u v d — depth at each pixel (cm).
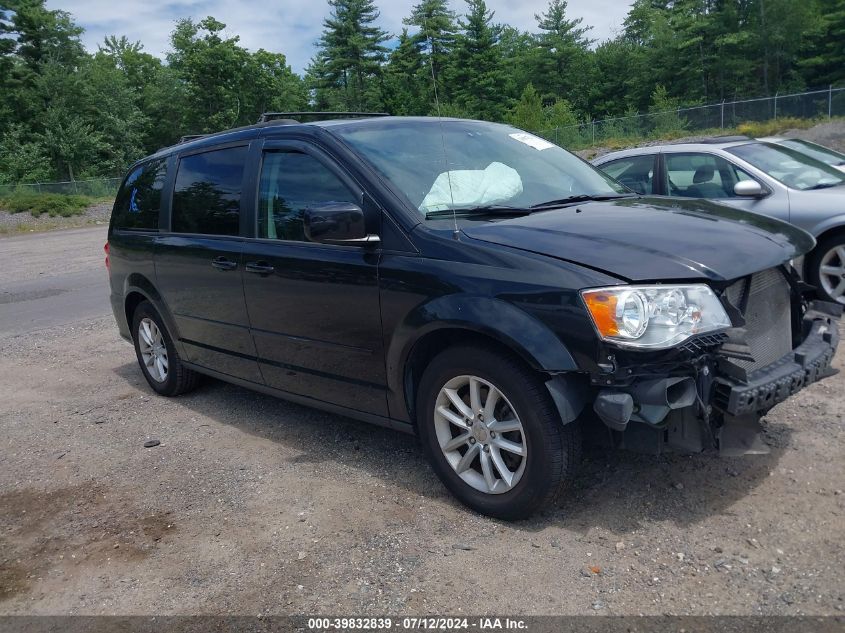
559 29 6944
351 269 373
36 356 763
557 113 5038
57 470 450
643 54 6241
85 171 6016
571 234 329
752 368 327
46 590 320
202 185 499
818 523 314
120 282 595
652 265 300
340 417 501
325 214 346
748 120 3400
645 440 305
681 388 289
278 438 472
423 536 333
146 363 593
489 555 312
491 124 473
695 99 5822
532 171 429
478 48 5450
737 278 307
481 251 328
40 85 6012
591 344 290
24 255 2066
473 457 347
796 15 5312
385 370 372
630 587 282
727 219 360
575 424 315
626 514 333
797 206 659
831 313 364
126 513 384
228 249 457
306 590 300
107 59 7306
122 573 327
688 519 325
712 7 5856
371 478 399
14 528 379
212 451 459
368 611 283
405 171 385
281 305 422
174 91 6812
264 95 6769
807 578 278
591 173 461
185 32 6812
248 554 332
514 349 305
